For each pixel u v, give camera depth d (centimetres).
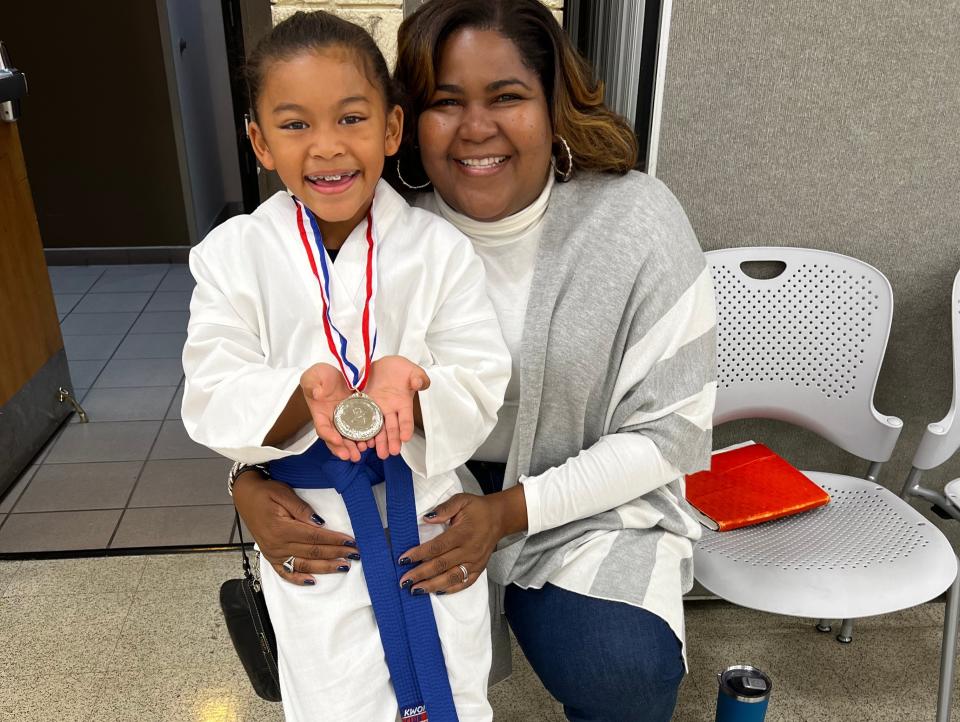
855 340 166
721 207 167
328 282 107
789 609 137
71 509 239
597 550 127
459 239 115
